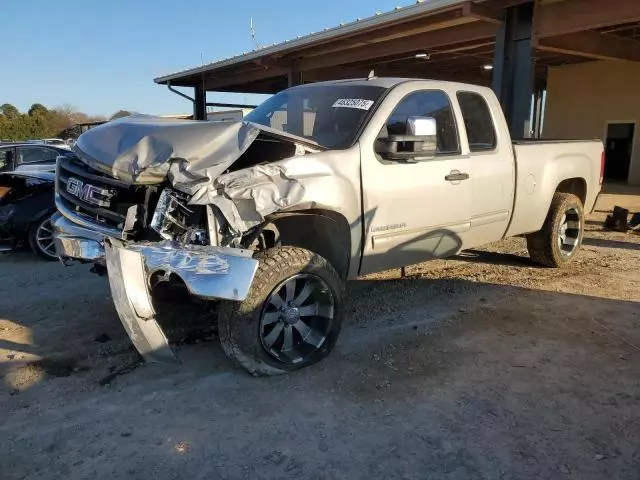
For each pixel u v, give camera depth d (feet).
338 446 10.17
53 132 197.36
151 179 11.94
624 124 61.16
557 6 34.24
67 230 13.93
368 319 16.53
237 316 11.96
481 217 17.65
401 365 13.43
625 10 31.50
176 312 16.62
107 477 9.30
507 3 34.88
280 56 52.75
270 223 13.58
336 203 13.21
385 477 9.33
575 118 65.82
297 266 12.51
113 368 13.28
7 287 20.01
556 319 16.55
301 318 13.21
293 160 12.73
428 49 48.42
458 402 11.71
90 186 13.47
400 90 15.57
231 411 11.31
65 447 10.12
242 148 12.19
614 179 62.95
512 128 36.94
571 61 63.77
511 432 10.62
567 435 10.53
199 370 13.11
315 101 16.66
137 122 13.91
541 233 21.77
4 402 11.71
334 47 47.91
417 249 15.92
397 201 14.84
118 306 11.38
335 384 12.44
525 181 19.29
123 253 11.23
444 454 9.94
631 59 48.37
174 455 9.89
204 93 71.56
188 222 12.03
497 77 37.04
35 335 15.35
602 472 9.47
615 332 15.56
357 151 14.02
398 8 37.40
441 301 18.21
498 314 16.98
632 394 12.08
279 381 12.55
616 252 25.70
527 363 13.57
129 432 10.59
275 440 10.35
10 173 24.04
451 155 16.51
